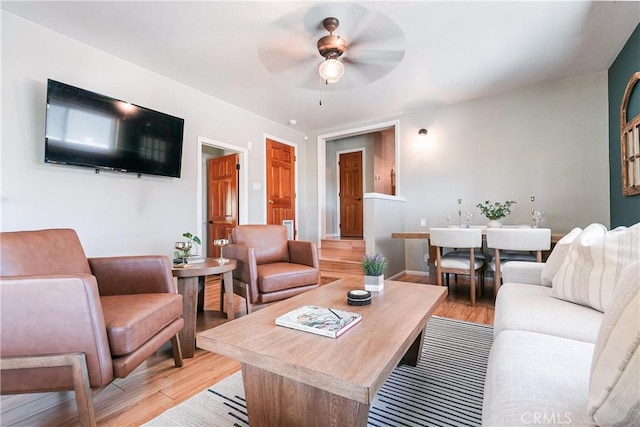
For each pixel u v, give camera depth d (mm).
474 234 3094
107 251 3105
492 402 848
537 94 3924
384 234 4180
